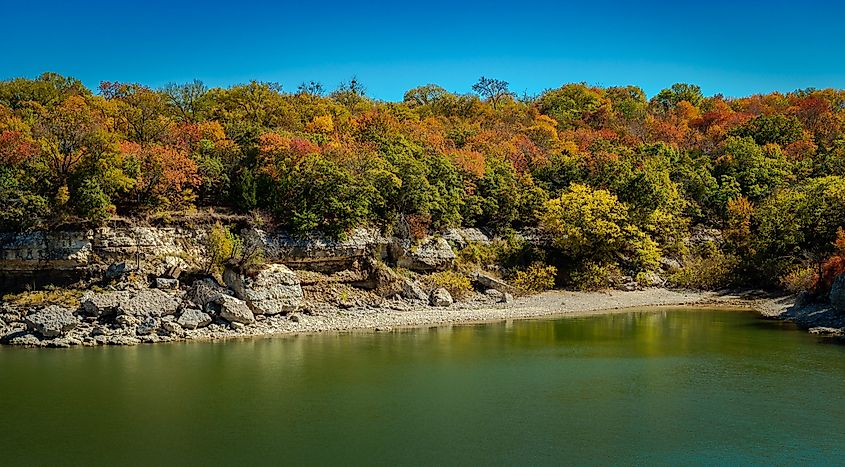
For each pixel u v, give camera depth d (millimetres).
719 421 30609
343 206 66562
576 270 79312
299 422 30938
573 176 91438
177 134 77438
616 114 138375
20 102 83125
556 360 43688
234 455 26891
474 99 136750
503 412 32219
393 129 91938
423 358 44312
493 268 77750
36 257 57000
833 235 71250
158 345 48281
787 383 37031
